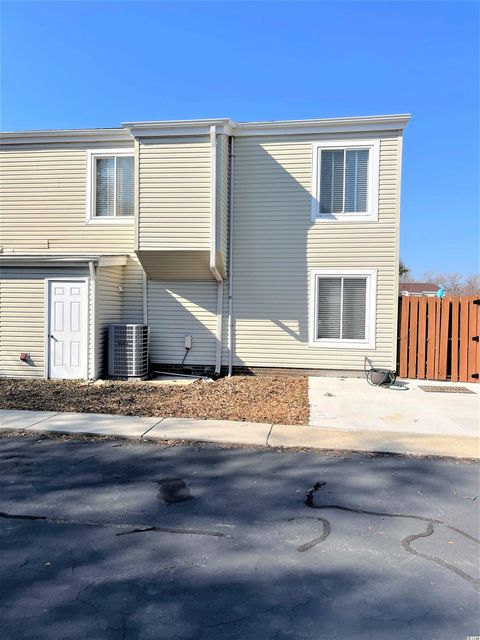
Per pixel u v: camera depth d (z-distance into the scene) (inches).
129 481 193.2
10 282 428.5
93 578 123.2
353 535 147.7
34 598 114.3
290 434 259.8
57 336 424.2
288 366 454.9
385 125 430.3
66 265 419.8
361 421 288.4
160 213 427.5
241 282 458.3
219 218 421.4
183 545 140.9
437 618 107.8
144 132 426.0
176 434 256.7
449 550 138.8
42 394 359.6
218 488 186.4
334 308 449.1
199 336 465.1
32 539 144.0
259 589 118.7
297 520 158.2
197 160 422.9
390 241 437.1
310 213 446.0
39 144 480.4
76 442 248.2
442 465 216.7
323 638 101.1
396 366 444.8
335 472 205.9
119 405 327.0
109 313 447.5
